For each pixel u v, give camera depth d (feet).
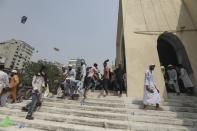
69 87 29.01
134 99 27.17
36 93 21.80
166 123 20.40
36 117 21.13
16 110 23.21
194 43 34.55
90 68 30.09
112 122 19.04
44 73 23.89
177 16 36.94
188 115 21.93
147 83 24.18
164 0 38.83
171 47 39.37
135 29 35.63
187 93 31.48
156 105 23.56
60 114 22.30
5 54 239.30
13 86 28.71
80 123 19.74
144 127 18.62
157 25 36.01
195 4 34.99
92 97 28.53
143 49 33.68
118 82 30.76
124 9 37.88
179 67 33.53
